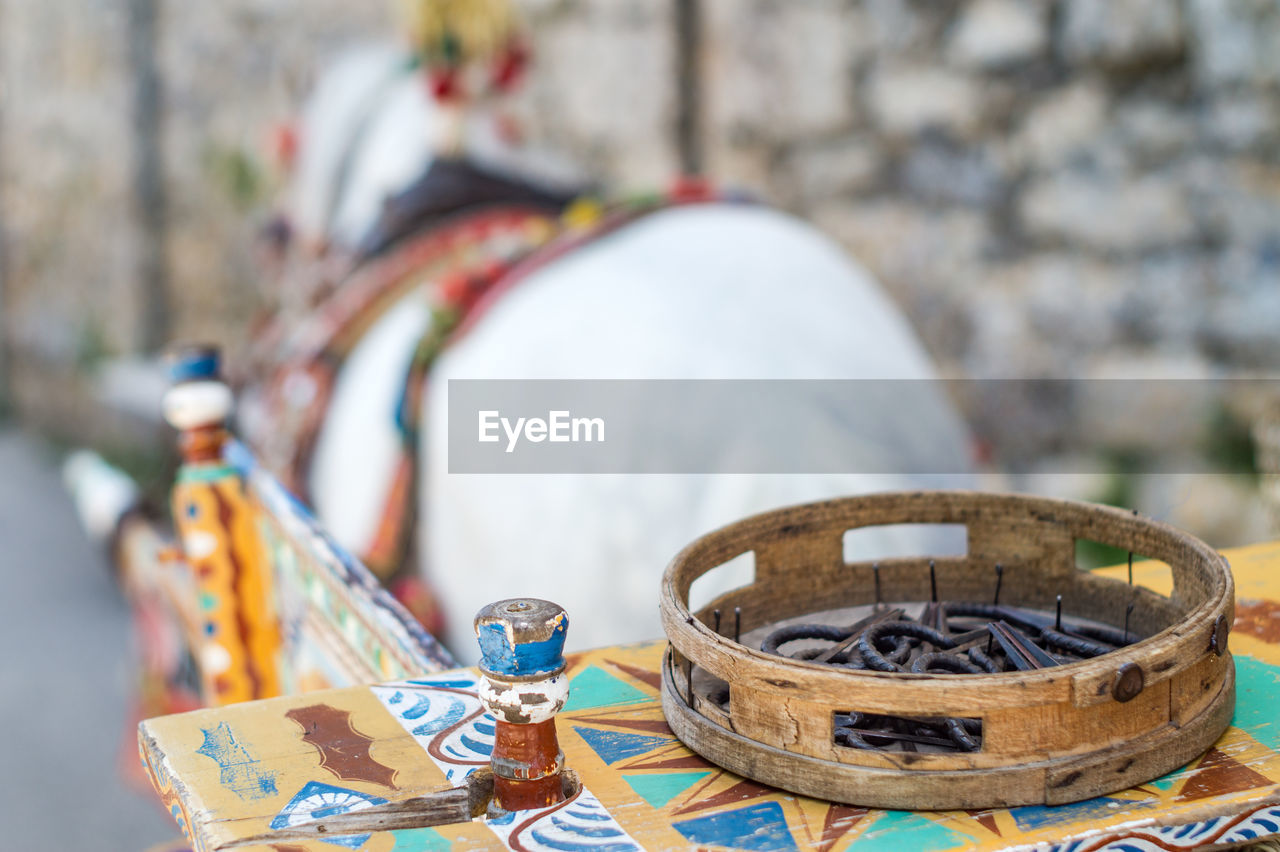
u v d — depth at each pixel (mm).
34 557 4652
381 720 821
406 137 2391
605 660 936
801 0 3621
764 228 1715
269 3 5211
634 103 4141
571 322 1488
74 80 6184
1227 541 2799
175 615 2061
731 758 741
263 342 2438
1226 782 710
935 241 3400
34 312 6793
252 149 5391
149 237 5902
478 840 669
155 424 5402
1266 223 2805
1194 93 2881
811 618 992
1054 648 870
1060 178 3123
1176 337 2977
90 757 2996
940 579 1020
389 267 1957
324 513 1723
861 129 3529
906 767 693
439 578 1473
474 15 2230
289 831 678
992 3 3174
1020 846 644
